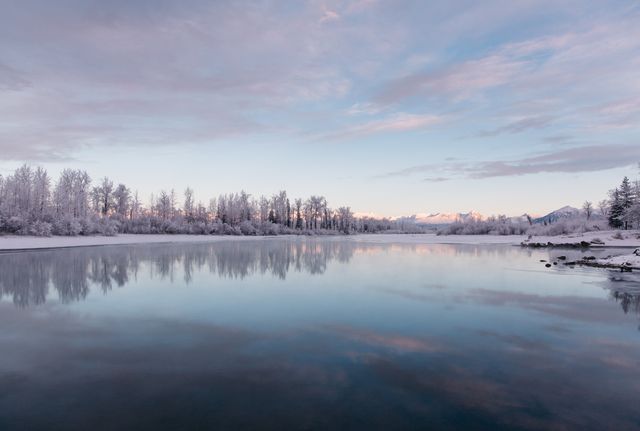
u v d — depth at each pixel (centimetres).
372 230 17238
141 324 1154
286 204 13575
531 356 881
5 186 7169
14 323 1169
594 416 610
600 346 955
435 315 1267
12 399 661
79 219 6744
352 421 589
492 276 2255
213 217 12119
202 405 639
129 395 676
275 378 751
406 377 758
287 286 1866
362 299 1538
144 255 3688
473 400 662
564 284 1942
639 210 7000
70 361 844
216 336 1030
